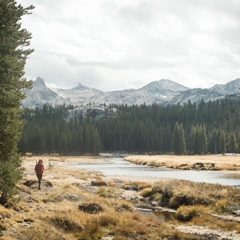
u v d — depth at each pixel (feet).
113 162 347.15
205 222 64.18
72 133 521.65
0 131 52.29
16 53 53.62
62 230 51.62
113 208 72.74
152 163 282.77
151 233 54.29
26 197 70.13
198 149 504.43
